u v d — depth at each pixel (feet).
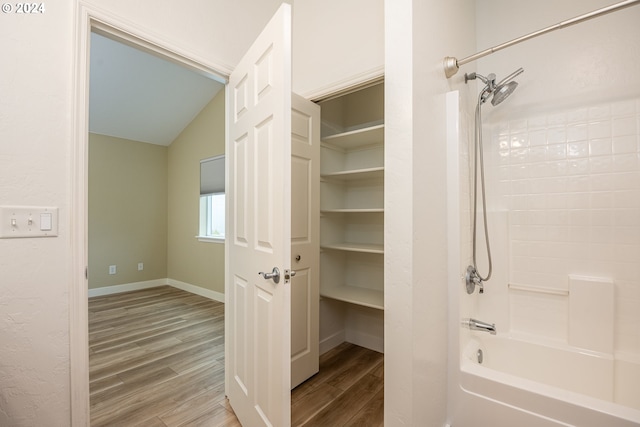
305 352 6.83
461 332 4.88
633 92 5.24
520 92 6.25
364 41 6.27
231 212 5.88
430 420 4.31
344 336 9.01
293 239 6.53
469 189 5.64
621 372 5.01
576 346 5.52
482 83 6.61
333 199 8.79
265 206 4.41
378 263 8.53
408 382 3.91
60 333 3.91
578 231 5.68
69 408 3.97
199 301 13.24
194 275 14.71
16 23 3.66
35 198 3.75
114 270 14.58
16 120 3.64
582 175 5.65
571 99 5.75
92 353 8.11
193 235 14.87
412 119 3.88
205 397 6.10
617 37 5.36
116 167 14.70
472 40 6.42
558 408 3.89
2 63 3.57
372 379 6.91
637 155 5.21
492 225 6.32
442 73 4.84
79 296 4.02
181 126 15.28
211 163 14.07
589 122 5.59
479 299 6.36
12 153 3.61
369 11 6.22
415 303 3.92
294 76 7.57
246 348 5.03
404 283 3.95
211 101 14.01
